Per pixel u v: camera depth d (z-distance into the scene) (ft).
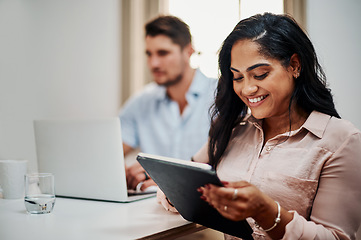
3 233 3.22
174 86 9.02
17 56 8.79
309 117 3.80
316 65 3.87
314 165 3.60
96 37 10.18
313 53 3.79
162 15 8.77
